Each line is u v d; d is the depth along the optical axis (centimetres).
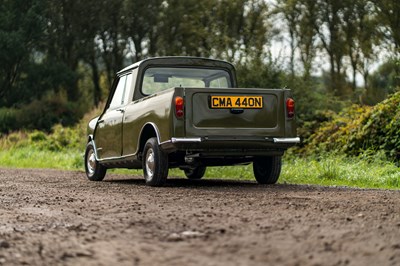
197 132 855
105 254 354
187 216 513
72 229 452
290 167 1255
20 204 649
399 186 989
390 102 1440
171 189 849
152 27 4700
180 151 896
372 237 400
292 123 905
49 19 4734
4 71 4522
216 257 337
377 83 3406
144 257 342
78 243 391
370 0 3434
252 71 1972
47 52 4831
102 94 5219
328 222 470
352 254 345
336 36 3741
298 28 3844
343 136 1473
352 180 1084
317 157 1458
